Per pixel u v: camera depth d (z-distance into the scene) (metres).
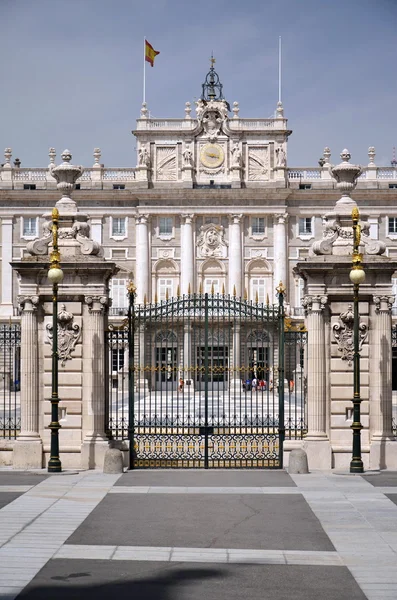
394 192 93.62
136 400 55.56
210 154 94.62
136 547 17.02
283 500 21.86
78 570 15.43
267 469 27.19
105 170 95.94
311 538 17.80
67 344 27.12
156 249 94.75
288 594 14.11
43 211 93.88
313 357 27.03
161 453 28.39
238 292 94.00
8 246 93.94
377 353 27.14
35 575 15.12
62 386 27.19
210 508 20.84
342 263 26.88
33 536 17.88
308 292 27.17
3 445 27.44
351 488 23.55
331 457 27.03
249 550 16.84
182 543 17.38
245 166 94.81
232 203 94.25
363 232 27.97
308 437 27.09
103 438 27.12
